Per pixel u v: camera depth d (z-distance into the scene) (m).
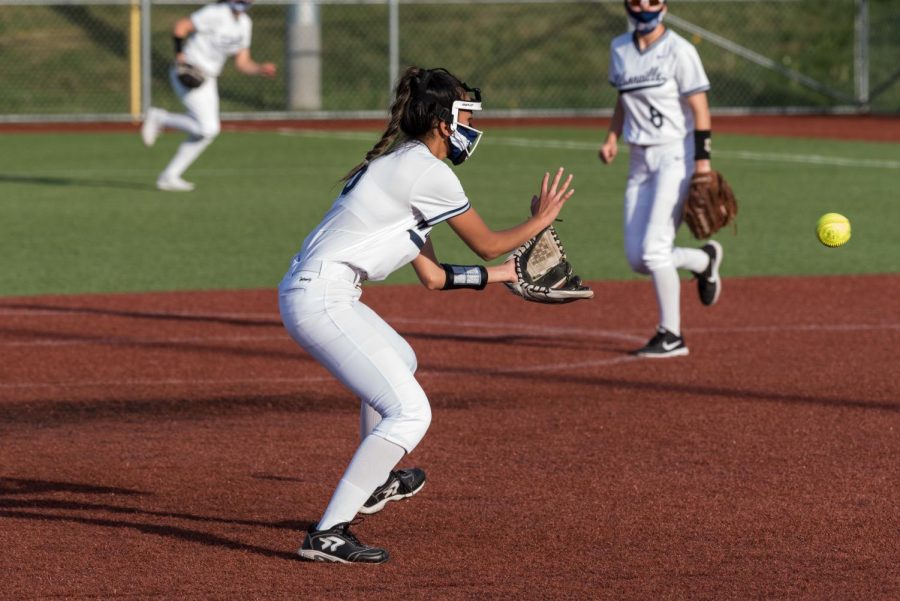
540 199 17.84
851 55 110.88
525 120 100.44
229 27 58.19
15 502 19.92
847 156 75.31
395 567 17.22
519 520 19.03
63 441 23.28
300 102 102.56
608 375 28.05
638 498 19.98
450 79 17.00
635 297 37.28
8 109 101.81
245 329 33.09
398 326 33.34
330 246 17.05
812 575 16.89
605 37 116.88
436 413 24.98
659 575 16.92
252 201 57.72
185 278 40.28
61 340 31.77
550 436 23.39
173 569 17.17
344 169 70.50
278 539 18.33
